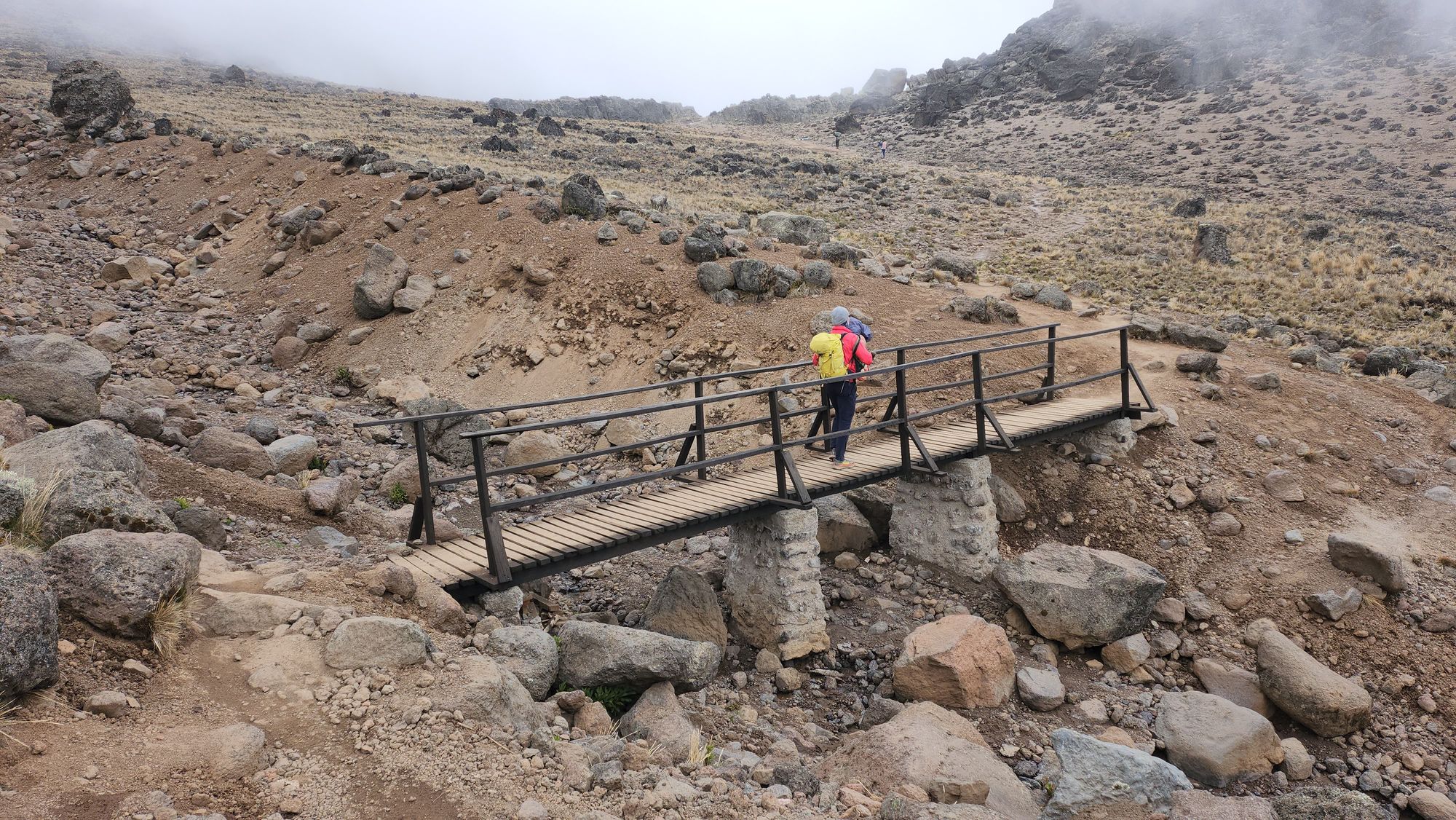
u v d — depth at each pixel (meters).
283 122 57.94
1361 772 8.23
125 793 3.34
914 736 6.33
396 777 3.99
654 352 16.27
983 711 8.23
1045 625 9.64
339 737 4.24
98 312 18.27
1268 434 13.37
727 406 14.39
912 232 37.84
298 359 18.25
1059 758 6.11
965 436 11.20
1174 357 15.76
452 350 17.67
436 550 7.47
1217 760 7.75
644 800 4.25
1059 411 12.32
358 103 87.12
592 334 17.00
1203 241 32.19
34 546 4.80
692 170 56.38
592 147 64.50
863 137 113.81
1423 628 9.84
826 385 9.77
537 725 5.14
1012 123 105.88
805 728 7.78
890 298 17.53
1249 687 9.12
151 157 30.33
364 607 5.82
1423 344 21.03
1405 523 11.65
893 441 11.36
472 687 4.78
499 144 56.47
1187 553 11.19
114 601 4.37
